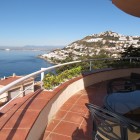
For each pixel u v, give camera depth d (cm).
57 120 379
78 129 346
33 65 11400
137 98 273
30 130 240
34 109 301
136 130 195
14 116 272
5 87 203
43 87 428
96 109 203
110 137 213
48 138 316
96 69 721
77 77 582
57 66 458
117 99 268
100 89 600
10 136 218
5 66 11712
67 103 471
